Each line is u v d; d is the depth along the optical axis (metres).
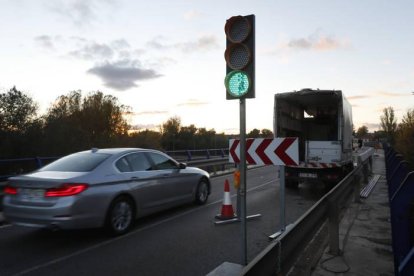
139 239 6.27
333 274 4.47
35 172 6.43
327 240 5.93
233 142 6.27
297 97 12.53
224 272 4.71
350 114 13.81
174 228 7.00
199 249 5.73
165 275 4.67
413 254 2.24
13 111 28.47
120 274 4.70
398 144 20.58
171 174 8.09
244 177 4.91
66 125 32.34
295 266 4.70
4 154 26.17
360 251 5.34
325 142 11.77
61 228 5.66
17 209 5.87
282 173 6.32
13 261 5.14
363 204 9.09
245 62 4.71
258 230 6.93
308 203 9.94
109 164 6.65
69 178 5.85
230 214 7.67
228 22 4.80
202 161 19.50
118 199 6.52
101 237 6.38
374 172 18.75
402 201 4.16
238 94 4.81
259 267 2.43
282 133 12.69
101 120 47.31
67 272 4.75
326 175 11.81
